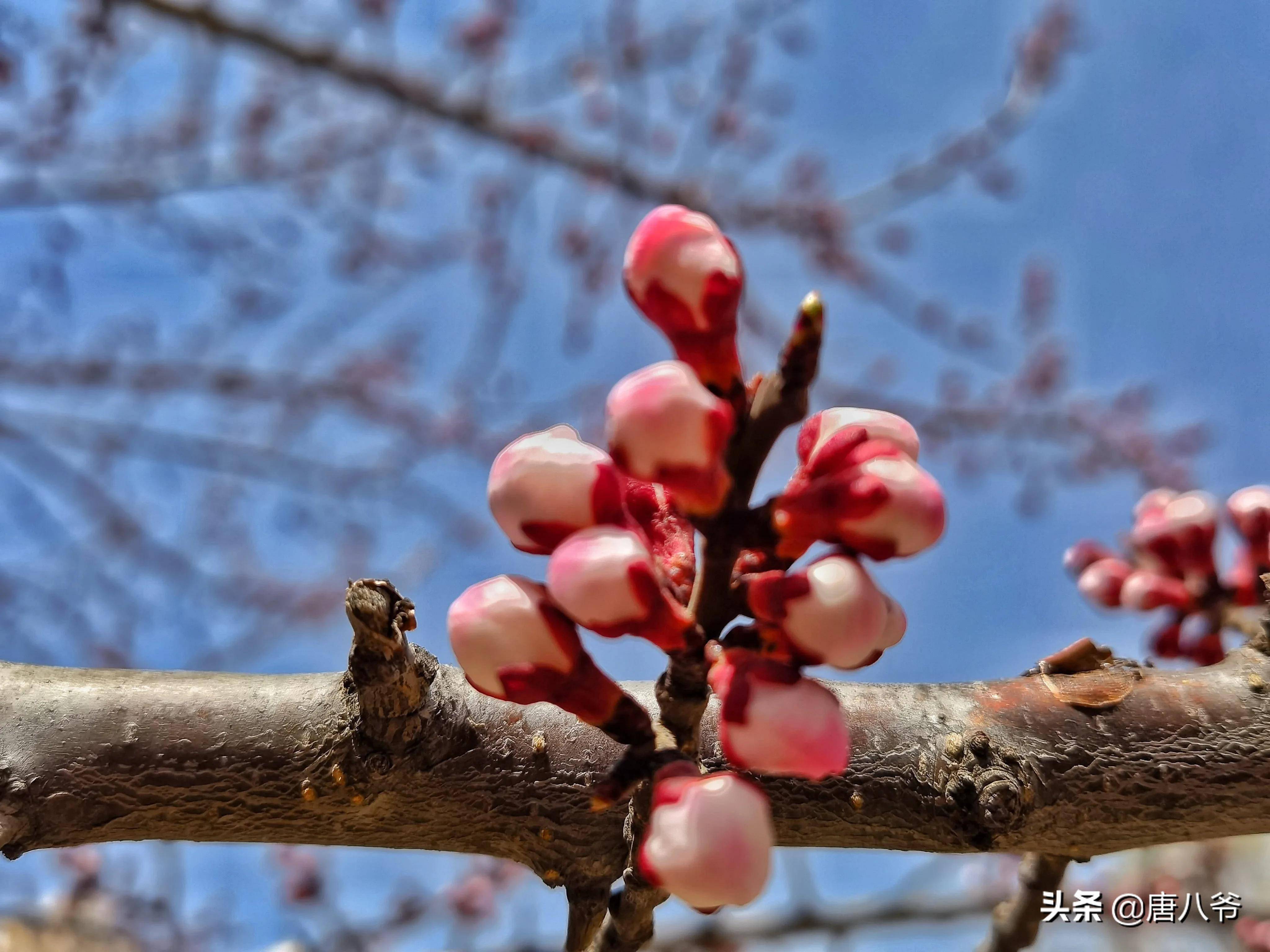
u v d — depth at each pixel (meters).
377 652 0.13
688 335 0.10
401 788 0.13
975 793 0.13
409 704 0.13
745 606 0.10
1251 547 0.18
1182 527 0.18
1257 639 0.14
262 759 0.13
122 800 0.13
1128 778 0.14
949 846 0.14
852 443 0.10
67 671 0.14
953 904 0.28
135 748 0.13
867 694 0.14
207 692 0.14
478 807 0.14
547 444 0.10
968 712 0.14
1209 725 0.14
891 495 0.10
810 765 0.10
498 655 0.11
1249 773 0.14
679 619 0.10
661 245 0.10
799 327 0.10
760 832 0.10
